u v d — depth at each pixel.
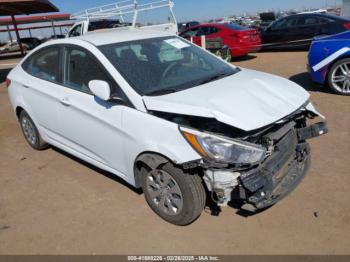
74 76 3.72
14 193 3.86
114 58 3.41
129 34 4.00
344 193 3.37
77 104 3.58
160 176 3.05
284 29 13.03
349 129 4.85
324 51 6.30
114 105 3.20
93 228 3.16
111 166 3.54
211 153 2.61
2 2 14.70
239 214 3.19
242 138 2.69
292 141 3.23
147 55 3.62
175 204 3.02
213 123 2.78
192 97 2.95
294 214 3.13
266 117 2.74
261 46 12.79
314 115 3.38
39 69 4.31
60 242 3.02
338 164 3.92
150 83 3.25
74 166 4.40
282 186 3.05
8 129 6.11
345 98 6.24
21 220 3.36
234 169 2.63
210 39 11.69
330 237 2.83
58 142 4.29
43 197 3.73
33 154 4.88
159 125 2.84
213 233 2.98
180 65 3.68
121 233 3.07
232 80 3.40
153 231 3.07
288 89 3.29
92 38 3.79
